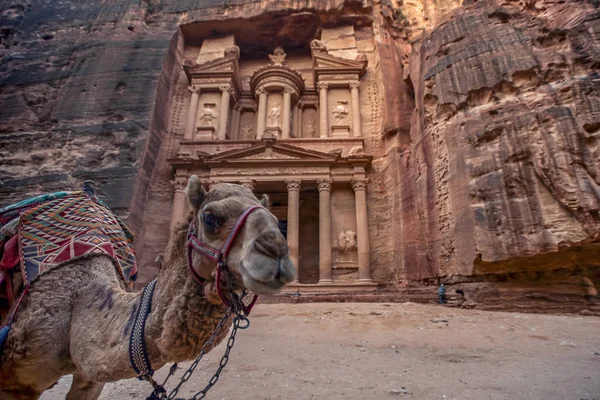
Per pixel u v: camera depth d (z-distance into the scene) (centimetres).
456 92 1434
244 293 182
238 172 2031
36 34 2595
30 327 237
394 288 1692
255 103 2550
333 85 2373
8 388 246
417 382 461
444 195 1390
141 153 2014
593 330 780
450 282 1301
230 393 435
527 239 1091
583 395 399
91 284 252
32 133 2147
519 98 1270
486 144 1270
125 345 192
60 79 2339
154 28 2606
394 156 1897
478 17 1543
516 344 670
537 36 1345
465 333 779
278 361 587
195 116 2345
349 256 1905
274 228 174
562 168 1080
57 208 300
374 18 2558
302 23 2639
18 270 271
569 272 1110
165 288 197
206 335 186
